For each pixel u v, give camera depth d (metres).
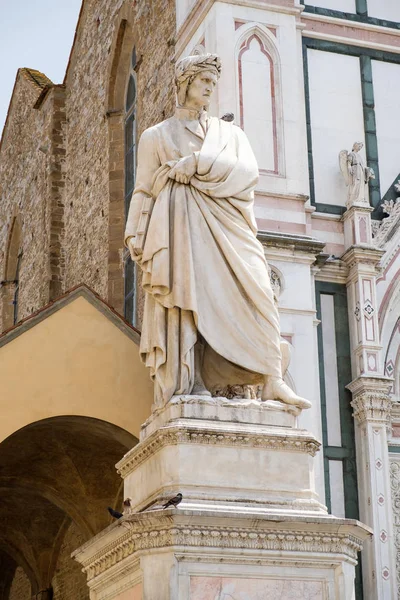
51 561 30.67
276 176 24.53
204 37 25.83
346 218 25.05
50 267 38.22
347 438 23.72
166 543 13.44
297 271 23.94
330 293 24.66
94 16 37.78
